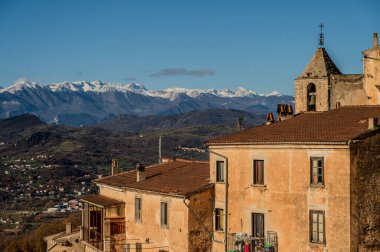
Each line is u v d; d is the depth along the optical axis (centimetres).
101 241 6350
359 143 4528
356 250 4462
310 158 4684
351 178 4453
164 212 5634
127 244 6216
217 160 5397
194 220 5309
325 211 4581
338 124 5003
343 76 6525
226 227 4600
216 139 5462
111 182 6681
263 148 4991
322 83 6594
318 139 4603
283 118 6003
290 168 4806
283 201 4847
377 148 4647
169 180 5956
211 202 5409
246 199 5112
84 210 6862
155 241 5734
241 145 5147
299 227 4734
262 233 5003
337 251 4497
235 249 4978
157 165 6856
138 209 6069
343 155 4484
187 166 6469
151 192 5762
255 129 5481
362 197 4528
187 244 5269
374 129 4603
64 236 7350
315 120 5356
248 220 5091
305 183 4706
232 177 5241
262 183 5016
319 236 4628
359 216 4503
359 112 5356
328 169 4572
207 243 5378
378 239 4619
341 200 4484
